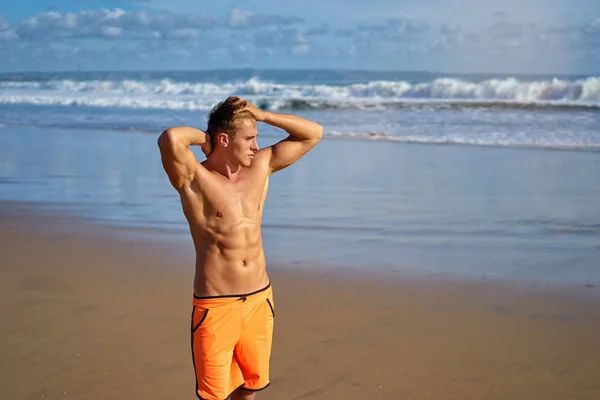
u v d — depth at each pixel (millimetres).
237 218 3148
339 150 15406
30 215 8875
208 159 3262
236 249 3145
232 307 3139
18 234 7812
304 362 4340
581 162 13086
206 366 3158
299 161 13812
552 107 22422
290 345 4613
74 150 15672
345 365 4293
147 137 18281
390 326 4965
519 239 7625
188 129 3064
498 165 12930
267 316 3260
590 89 24141
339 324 5000
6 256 6848
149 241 7469
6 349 4492
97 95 33500
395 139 17094
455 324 5000
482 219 8625
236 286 3145
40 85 38156
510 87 25719
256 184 3248
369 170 12586
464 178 11617
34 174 12344
